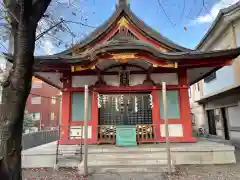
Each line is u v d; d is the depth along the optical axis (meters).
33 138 9.30
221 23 10.61
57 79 9.34
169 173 5.38
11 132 2.03
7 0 2.21
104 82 8.20
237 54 6.89
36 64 6.92
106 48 6.73
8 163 1.99
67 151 6.68
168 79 8.16
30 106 27.38
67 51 8.12
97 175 5.31
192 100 17.89
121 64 7.82
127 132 7.50
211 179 4.91
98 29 8.30
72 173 5.55
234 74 10.24
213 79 13.03
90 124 7.87
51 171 5.79
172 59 7.09
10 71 2.16
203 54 6.93
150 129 7.77
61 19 3.59
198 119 16.45
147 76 8.15
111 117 8.23
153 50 6.91
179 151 6.43
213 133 13.98
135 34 8.45
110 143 7.79
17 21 2.15
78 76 8.27
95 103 7.99
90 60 7.01
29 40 2.16
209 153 6.46
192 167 6.00
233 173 5.34
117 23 8.41
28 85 2.16
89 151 6.41
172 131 7.73
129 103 8.30
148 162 5.95
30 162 6.37
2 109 2.06
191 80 10.94
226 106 11.45
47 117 27.67
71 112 8.02
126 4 8.38
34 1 2.21
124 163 5.92
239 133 10.15
